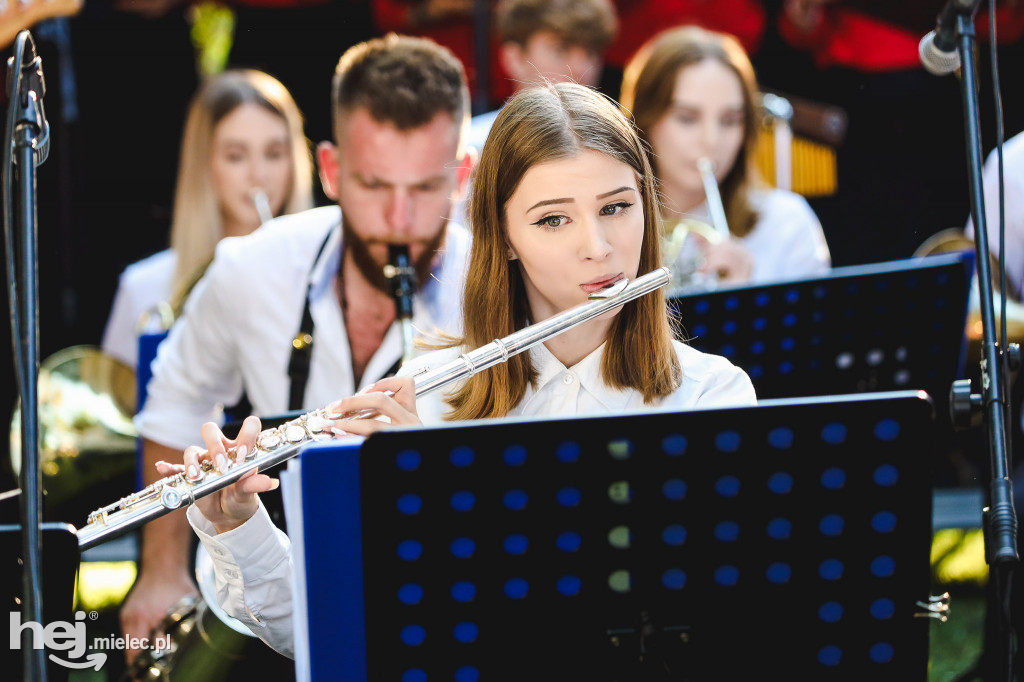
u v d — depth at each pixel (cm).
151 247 2239
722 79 1586
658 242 823
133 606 1248
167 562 1266
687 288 1430
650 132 1611
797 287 1026
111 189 2219
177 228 1792
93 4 2161
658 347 807
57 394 1594
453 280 1218
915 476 624
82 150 2200
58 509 1545
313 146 2145
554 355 816
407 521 633
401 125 1129
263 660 891
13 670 661
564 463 629
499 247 815
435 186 1159
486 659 652
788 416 619
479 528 636
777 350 1046
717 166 1603
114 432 1594
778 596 643
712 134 1589
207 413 1280
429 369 848
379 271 1190
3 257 1727
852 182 2242
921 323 1029
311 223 1255
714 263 1478
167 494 726
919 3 2105
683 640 646
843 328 1034
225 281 1227
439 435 620
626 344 806
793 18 2128
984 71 2139
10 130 708
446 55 1188
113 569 1692
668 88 1585
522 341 753
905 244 2256
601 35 1744
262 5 2131
